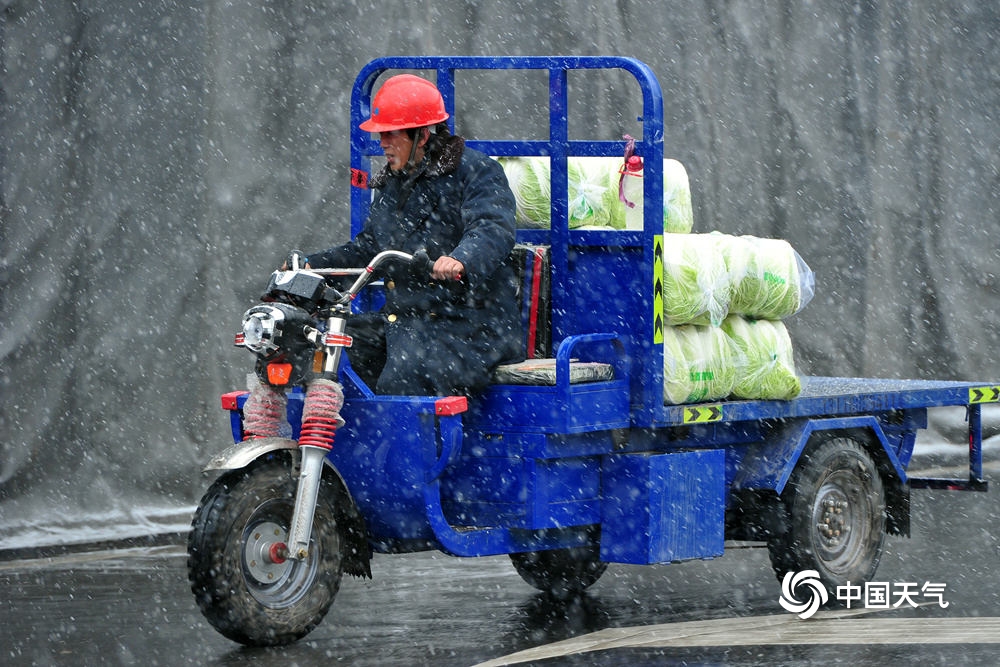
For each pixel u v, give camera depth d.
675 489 17.11
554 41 26.22
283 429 16.05
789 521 18.59
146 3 23.44
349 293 15.73
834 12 29.08
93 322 23.19
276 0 24.23
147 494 23.55
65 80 22.97
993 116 30.78
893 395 20.05
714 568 21.69
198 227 23.80
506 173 18.45
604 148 17.59
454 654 15.54
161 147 23.53
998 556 22.22
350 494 16.09
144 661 15.29
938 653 15.41
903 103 29.86
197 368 23.89
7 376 22.61
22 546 22.25
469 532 16.20
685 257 17.08
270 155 24.28
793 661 15.06
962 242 30.64
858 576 19.19
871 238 29.64
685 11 27.53
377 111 16.91
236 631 15.25
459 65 18.41
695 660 15.16
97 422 23.20
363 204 19.34
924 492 28.80
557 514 16.64
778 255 18.55
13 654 15.73
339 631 16.89
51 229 22.91
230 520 15.09
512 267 17.77
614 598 19.38
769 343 18.28
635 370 17.02
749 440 18.80
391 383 16.61
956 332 30.69
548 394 16.17
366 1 24.80
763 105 28.50
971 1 30.45
